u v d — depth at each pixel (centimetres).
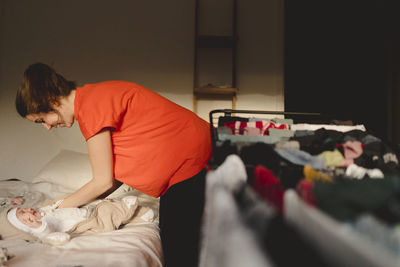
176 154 112
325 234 34
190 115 122
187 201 112
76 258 94
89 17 270
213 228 47
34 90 107
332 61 309
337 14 309
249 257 32
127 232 125
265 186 63
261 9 271
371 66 307
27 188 203
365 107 305
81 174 217
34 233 118
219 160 104
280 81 268
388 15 307
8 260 92
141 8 271
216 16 271
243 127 134
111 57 269
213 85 253
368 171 99
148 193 119
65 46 269
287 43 310
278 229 40
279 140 117
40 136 267
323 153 111
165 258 115
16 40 270
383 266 26
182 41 269
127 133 113
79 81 268
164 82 268
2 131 267
